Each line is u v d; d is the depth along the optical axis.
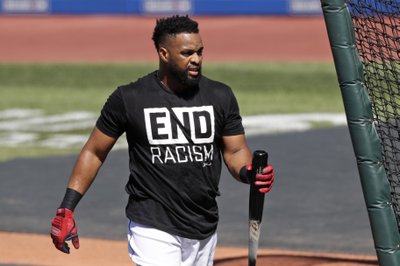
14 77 101.50
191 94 20.81
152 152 20.70
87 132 67.94
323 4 19.97
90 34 140.75
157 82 20.88
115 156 55.62
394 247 20.36
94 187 47.22
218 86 21.09
